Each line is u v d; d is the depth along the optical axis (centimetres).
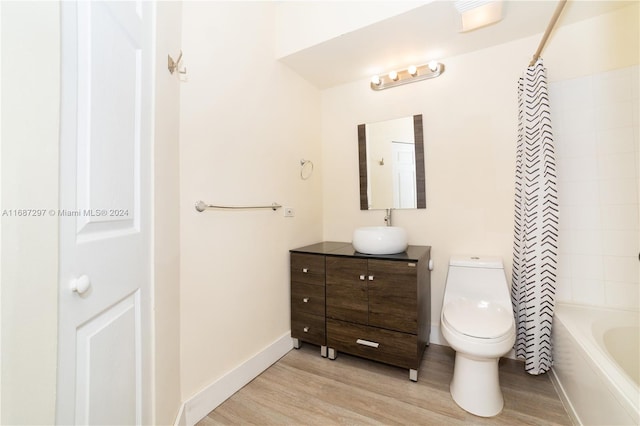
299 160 231
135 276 89
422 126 221
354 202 252
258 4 188
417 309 165
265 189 190
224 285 155
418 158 222
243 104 172
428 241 219
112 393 75
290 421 136
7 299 44
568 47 175
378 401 150
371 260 178
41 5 50
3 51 44
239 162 167
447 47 198
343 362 192
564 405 143
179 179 128
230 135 161
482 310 161
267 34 197
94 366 67
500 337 133
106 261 72
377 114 240
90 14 66
